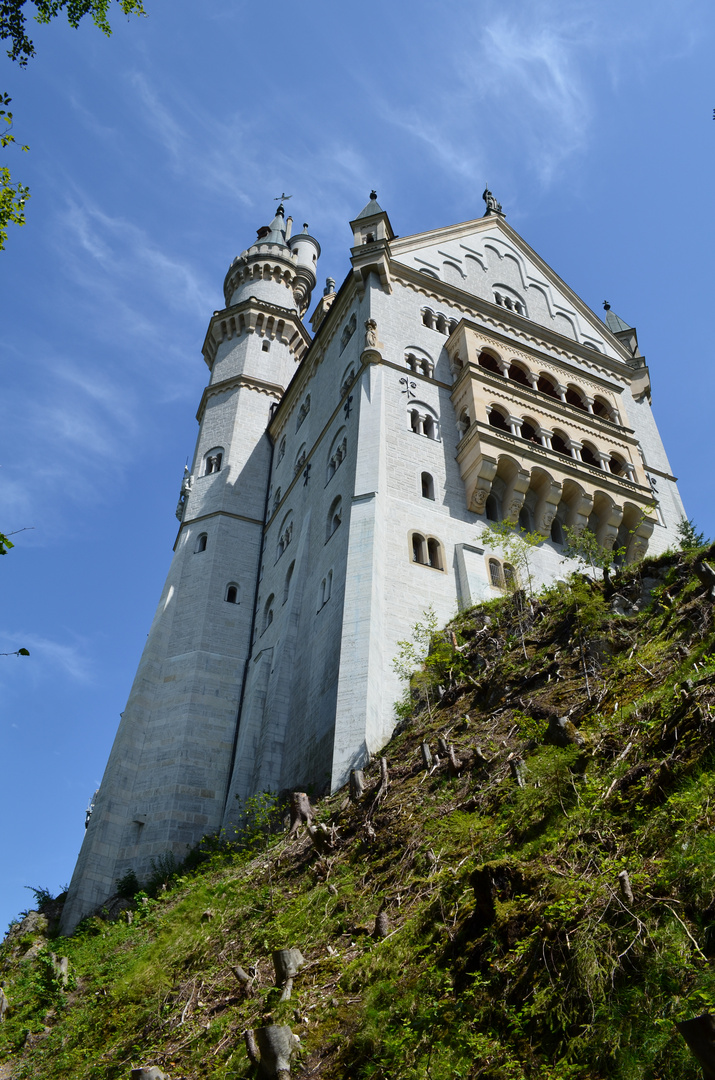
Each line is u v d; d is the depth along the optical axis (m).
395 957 13.75
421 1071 10.66
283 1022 13.73
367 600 31.44
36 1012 22.94
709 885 10.12
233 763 40.81
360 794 22.17
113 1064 17.09
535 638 25.30
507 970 11.35
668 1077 8.46
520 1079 9.60
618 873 11.34
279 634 41.03
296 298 68.25
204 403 60.41
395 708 29.02
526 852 13.70
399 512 35.38
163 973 20.30
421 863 16.62
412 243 48.38
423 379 41.06
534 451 38.59
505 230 53.56
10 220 15.63
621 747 14.93
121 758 40.28
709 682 14.24
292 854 22.08
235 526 51.62
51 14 15.92
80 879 35.03
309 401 49.56
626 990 9.76
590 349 49.47
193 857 34.78
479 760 19.61
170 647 46.09
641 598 23.41
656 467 46.91
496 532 35.06
